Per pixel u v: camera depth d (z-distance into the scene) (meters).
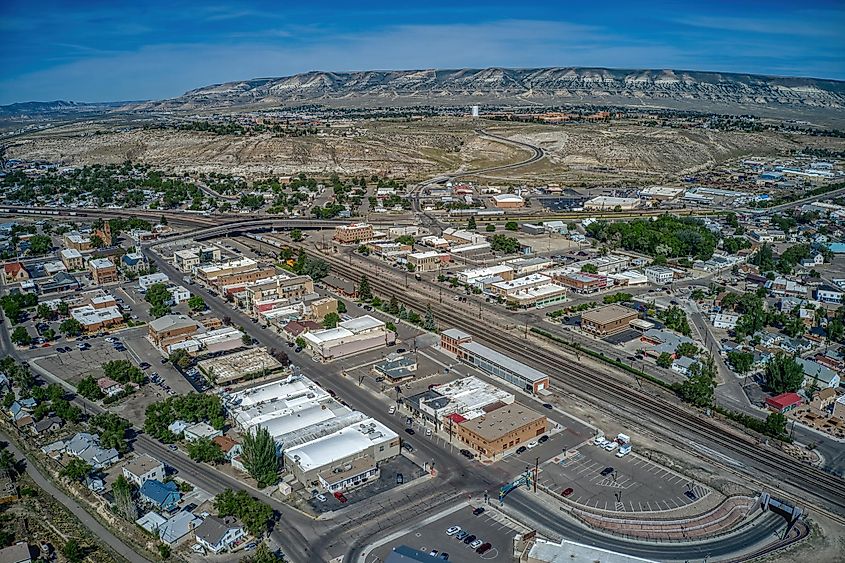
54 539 140.00
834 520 148.50
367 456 167.12
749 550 138.25
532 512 150.38
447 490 158.50
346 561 133.00
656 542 140.62
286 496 154.88
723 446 179.50
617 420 193.62
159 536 138.75
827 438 184.25
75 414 186.62
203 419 185.38
